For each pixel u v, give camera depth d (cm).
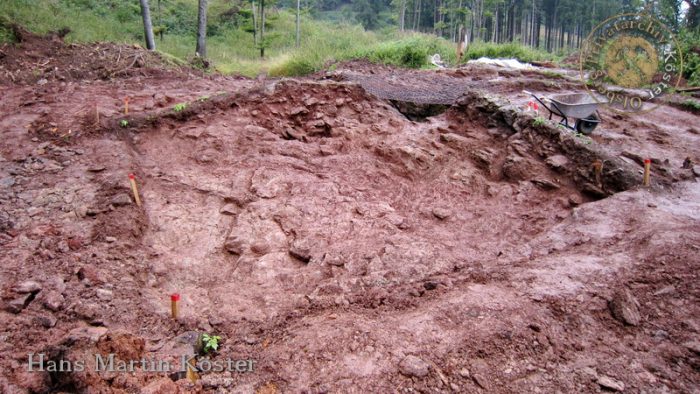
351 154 654
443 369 273
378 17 3788
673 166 605
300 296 378
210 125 665
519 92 1002
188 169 576
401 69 1305
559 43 3581
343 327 312
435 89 964
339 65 1294
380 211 521
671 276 353
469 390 261
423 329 305
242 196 524
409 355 281
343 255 427
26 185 490
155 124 643
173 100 762
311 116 743
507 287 358
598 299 333
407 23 3453
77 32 1168
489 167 621
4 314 307
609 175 538
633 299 331
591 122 687
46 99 736
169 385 257
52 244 398
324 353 287
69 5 1427
